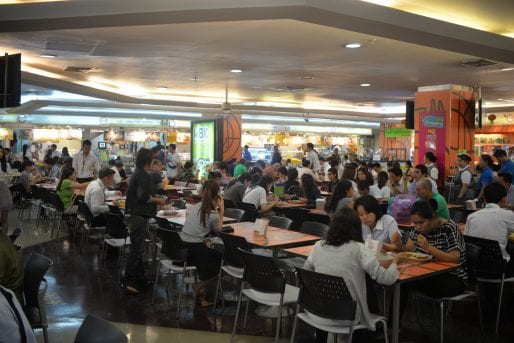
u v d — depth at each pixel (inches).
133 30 232.2
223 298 194.4
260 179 305.9
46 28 196.9
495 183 182.2
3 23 188.7
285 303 140.3
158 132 753.6
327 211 210.2
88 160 373.1
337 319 117.8
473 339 161.6
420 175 259.3
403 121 749.9
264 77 397.7
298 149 889.5
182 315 180.7
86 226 270.2
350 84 434.6
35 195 386.0
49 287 215.0
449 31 206.8
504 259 165.0
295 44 264.2
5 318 71.6
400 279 124.0
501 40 229.5
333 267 121.7
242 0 166.9
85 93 426.9
